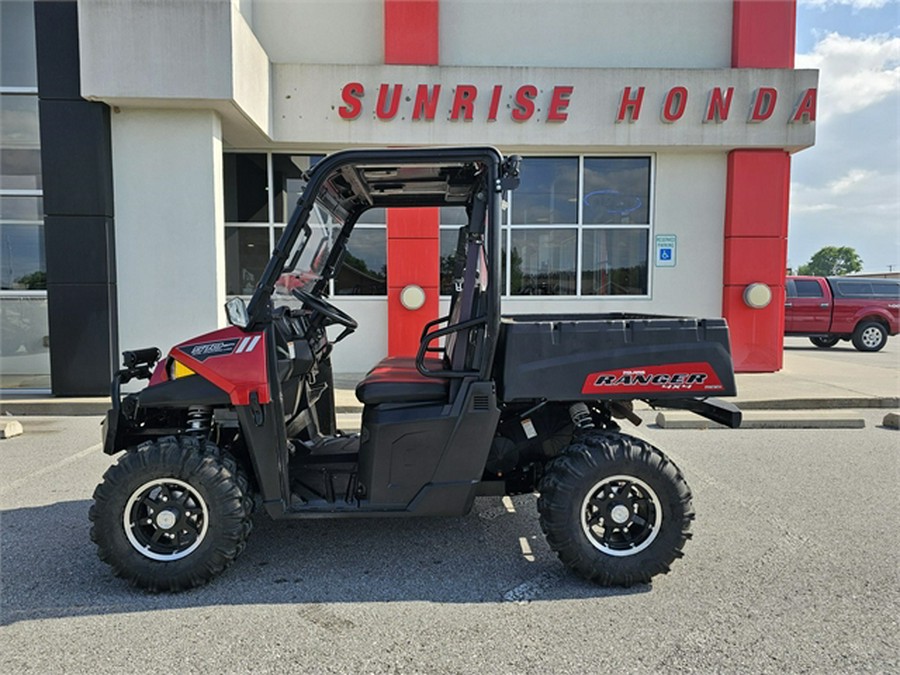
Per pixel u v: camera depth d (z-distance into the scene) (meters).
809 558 3.24
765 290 8.46
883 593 2.86
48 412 6.75
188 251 7.10
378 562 3.24
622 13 8.40
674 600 2.81
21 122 7.32
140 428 3.23
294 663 2.33
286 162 8.48
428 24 8.07
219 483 2.87
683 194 8.61
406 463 2.97
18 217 7.43
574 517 2.91
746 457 5.11
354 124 7.97
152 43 6.47
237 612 2.71
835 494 4.22
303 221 2.95
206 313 7.17
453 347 3.20
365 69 7.86
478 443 2.96
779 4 8.23
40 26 6.62
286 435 3.19
